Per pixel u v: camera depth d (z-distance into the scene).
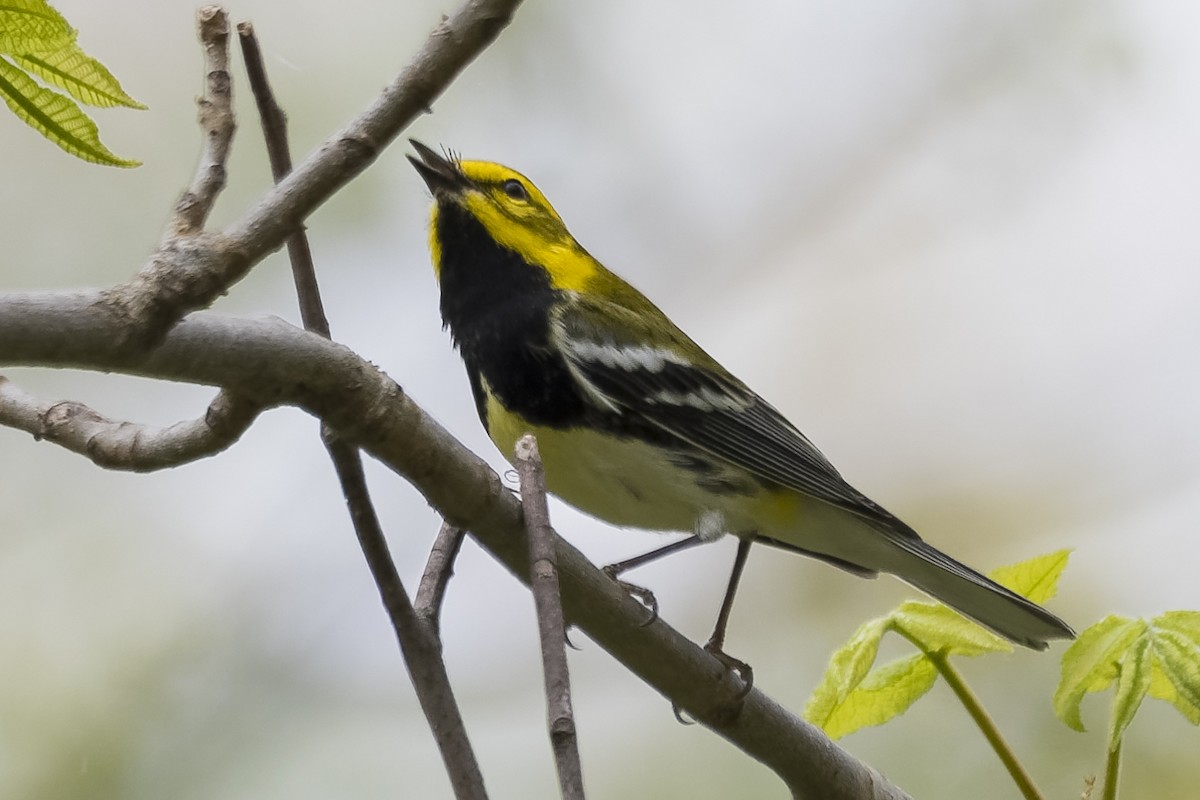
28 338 2.49
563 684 2.48
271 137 2.52
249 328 2.50
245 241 2.49
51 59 2.49
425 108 2.50
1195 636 2.52
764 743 2.54
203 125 2.50
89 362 2.49
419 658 2.51
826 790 2.54
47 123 2.49
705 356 2.59
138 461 2.51
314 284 2.52
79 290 2.49
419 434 2.51
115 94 2.49
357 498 2.51
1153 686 2.53
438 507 2.51
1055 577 2.56
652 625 2.53
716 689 2.53
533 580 2.49
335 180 2.49
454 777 2.51
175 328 2.50
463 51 2.49
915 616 2.53
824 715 2.54
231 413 2.50
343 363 2.50
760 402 2.59
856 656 2.53
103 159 2.49
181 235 2.49
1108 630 2.52
